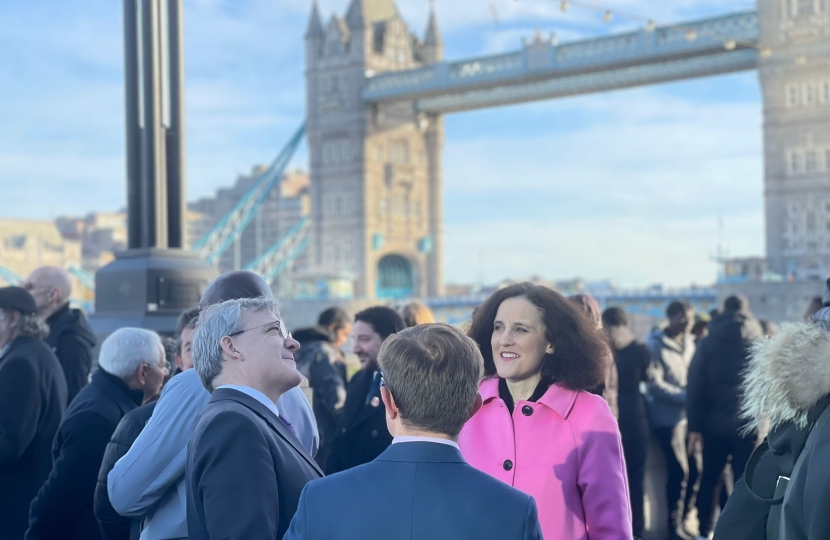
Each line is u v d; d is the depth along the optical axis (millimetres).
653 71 79562
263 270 120875
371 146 106562
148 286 7996
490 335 4680
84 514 5113
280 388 3828
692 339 11336
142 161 8344
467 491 2924
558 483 4164
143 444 4043
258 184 112938
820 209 73312
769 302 69812
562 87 86250
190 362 5023
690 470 10219
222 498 3264
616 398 8328
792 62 74125
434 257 114250
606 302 81250
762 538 3852
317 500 2971
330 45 108188
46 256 136375
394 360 3078
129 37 8328
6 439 5645
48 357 6023
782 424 3742
